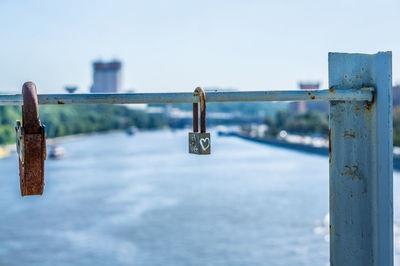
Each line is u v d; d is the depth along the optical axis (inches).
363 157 100.3
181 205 2055.9
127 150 5167.3
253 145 5821.9
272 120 6998.0
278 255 1366.9
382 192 97.4
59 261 1382.9
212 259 1353.3
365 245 101.0
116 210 1978.3
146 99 88.6
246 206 2014.0
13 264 1363.2
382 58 95.5
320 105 7628.0
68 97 85.5
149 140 7313.0
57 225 1760.6
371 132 98.7
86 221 1803.6
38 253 1449.3
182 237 1563.7
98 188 2529.5
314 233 1569.9
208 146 90.0
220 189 2455.7
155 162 3850.9
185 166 3533.5
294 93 93.0
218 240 1519.4
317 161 3732.8
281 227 1657.2
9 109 5182.1
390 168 97.3
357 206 101.3
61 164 3742.6
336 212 103.6
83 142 6688.0
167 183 2679.6
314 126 6333.7
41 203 2144.4
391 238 97.9
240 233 1590.8
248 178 2837.1
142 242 1515.7
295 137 6299.2
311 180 2706.7
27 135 71.4
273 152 4685.0
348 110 100.5
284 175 2938.0
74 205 2096.5
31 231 1685.5
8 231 1699.1
